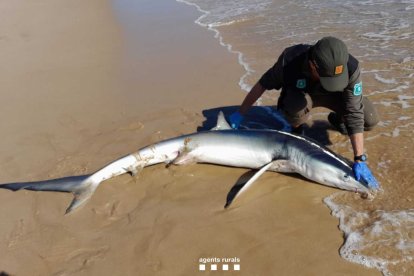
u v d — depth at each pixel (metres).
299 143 2.28
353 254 1.82
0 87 3.71
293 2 5.47
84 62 4.17
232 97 3.20
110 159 2.61
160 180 2.41
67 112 3.21
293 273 1.76
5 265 1.91
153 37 4.70
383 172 2.27
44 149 2.76
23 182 2.40
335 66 1.98
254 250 1.88
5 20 5.68
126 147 2.71
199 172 2.46
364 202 2.10
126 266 1.85
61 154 2.70
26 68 4.09
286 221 2.03
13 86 3.72
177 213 2.14
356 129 2.17
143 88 3.50
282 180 2.32
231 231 2.00
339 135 2.65
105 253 1.93
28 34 5.11
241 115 2.71
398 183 2.18
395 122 2.68
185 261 1.86
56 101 3.40
